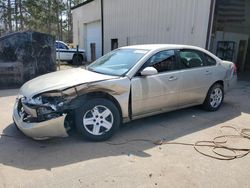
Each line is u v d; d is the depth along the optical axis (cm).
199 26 947
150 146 396
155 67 461
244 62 1627
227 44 1438
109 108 407
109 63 482
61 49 1703
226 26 1473
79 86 379
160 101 471
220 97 600
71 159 349
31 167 327
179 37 1034
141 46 510
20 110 404
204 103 580
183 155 368
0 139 411
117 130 454
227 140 427
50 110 363
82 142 402
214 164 345
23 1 2761
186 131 463
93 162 342
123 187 287
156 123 502
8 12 2758
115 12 1489
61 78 416
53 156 356
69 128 388
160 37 1134
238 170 331
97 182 296
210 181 304
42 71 956
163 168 330
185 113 571
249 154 378
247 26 1590
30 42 902
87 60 2069
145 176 310
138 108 443
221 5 1321
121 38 1452
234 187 293
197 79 529
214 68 568
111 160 348
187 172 322
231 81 621
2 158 349
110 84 403
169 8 1069
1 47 850
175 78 485
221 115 565
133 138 426
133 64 443
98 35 1845
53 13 3069
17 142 400
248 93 830
